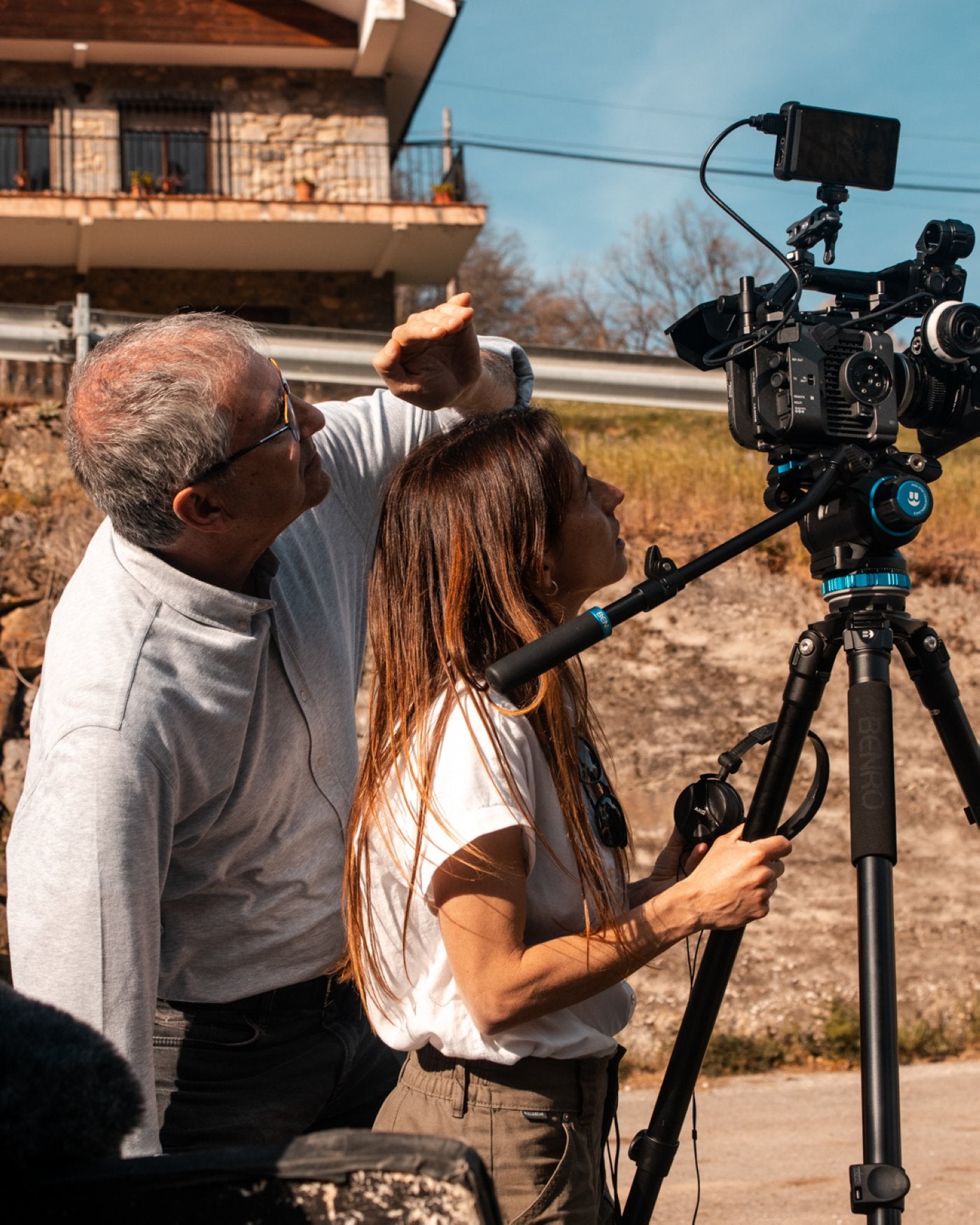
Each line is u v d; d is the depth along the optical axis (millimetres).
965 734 1756
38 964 1518
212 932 1831
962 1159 3607
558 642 1385
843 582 1717
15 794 4473
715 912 1509
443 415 2248
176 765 1635
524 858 1513
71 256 15023
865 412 1773
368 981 1650
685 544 5488
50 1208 955
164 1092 1854
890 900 1579
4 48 14680
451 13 14328
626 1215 1738
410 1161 929
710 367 1909
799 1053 4895
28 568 4680
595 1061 1613
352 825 1668
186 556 1692
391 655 1668
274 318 15625
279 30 14836
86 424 1635
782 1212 3229
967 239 1871
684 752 5180
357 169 15391
